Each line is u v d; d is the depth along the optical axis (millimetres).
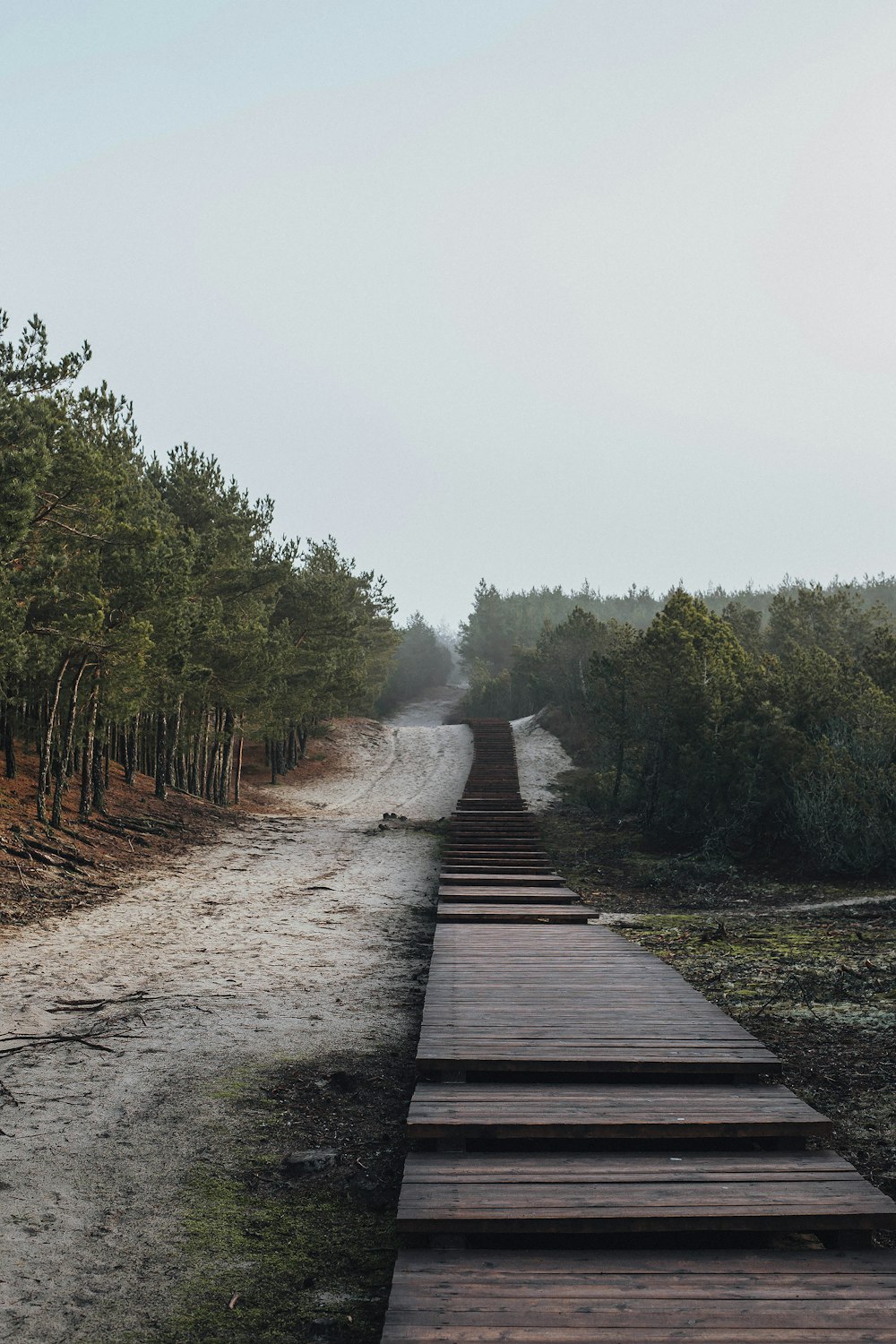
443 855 22953
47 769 20641
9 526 15516
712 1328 3449
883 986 9984
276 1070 7469
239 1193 5281
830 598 41594
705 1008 7918
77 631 18953
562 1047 6645
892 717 20812
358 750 49438
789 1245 4672
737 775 21656
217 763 35125
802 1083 6984
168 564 21312
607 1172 4809
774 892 17766
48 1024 8578
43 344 17125
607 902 17625
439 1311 3574
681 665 25047
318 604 38750
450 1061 6324
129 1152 5777
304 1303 4195
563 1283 3818
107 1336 3898
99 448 21016
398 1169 5652
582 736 46906
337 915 15859
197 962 11680
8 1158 5602
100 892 16641
